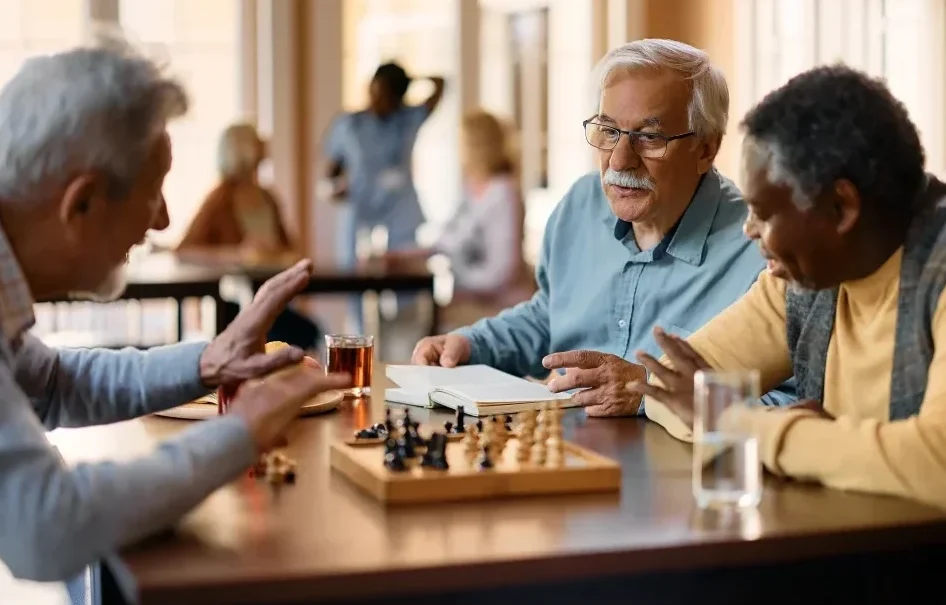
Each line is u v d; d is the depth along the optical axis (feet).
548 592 4.05
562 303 8.30
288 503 4.51
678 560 3.98
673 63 7.52
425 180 22.26
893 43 20.62
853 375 5.39
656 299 7.86
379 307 20.52
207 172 20.72
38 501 3.85
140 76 4.42
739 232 7.73
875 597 4.35
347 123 20.10
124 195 4.44
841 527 4.17
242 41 20.77
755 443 4.42
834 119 4.77
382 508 4.43
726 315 6.25
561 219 8.41
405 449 4.73
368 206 20.08
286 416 4.36
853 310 5.43
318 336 16.21
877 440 4.57
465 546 3.96
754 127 4.89
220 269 15.53
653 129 7.48
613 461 5.01
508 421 5.96
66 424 5.48
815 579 4.29
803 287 5.16
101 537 3.87
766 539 4.07
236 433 4.23
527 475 4.62
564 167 22.95
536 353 8.47
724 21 21.50
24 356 5.30
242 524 4.23
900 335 5.02
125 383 5.41
